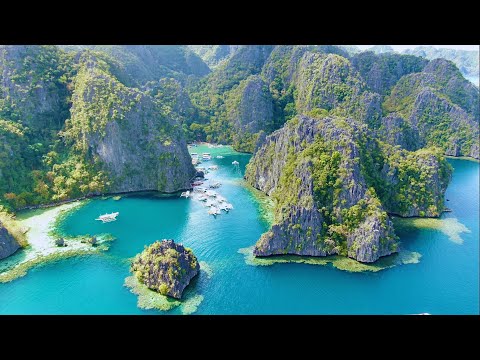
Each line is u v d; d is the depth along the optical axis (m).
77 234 165.50
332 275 136.50
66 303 121.19
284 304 121.31
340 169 159.00
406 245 157.75
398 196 185.50
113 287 128.88
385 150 196.62
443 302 123.06
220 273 137.12
